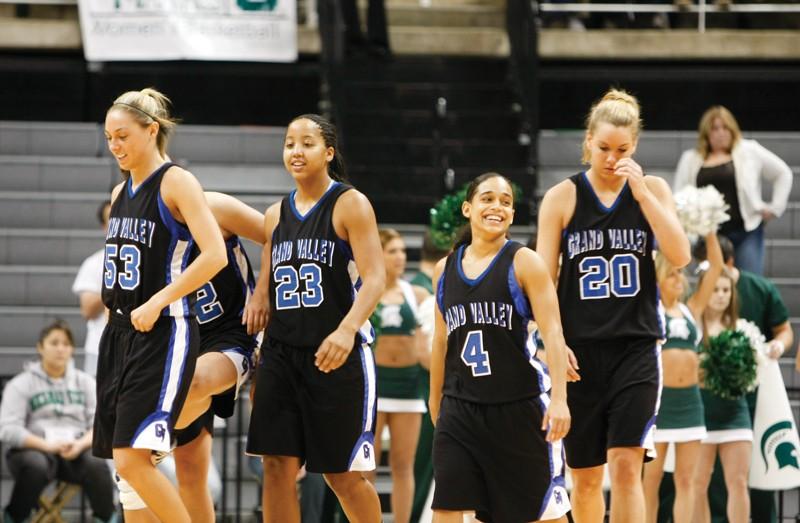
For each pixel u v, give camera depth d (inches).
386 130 1230.9
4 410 864.9
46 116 1299.2
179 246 566.3
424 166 1204.5
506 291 562.9
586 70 1302.9
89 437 864.9
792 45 1283.2
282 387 597.6
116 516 871.1
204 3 1210.0
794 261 1147.9
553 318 559.2
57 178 1192.2
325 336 593.6
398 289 847.1
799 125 1307.8
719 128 1024.2
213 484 831.7
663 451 788.0
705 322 852.6
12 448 860.0
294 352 597.0
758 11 1304.1
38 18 1320.1
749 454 816.9
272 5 1213.7
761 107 1310.3
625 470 582.9
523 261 561.6
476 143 1200.8
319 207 599.2
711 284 844.0
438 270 589.0
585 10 1310.3
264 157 1233.4
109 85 1305.4
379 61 1284.4
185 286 550.9
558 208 604.7
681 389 783.1
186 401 585.6
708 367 799.7
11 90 1295.5
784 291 1119.0
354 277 601.6
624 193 599.2
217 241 557.9
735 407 816.3
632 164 589.0
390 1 1466.5
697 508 828.6
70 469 864.3
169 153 1224.2
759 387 834.8
